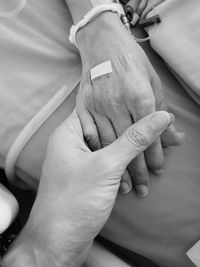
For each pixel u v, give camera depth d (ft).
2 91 1.53
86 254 1.40
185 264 1.42
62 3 1.63
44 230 1.34
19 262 1.35
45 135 1.50
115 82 1.38
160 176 1.44
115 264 1.44
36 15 1.60
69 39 1.56
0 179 1.74
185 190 1.42
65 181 1.33
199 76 1.44
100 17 1.49
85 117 1.42
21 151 1.51
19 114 1.52
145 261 1.54
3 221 1.33
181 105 1.53
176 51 1.47
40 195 1.38
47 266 1.34
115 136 1.41
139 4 1.58
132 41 1.46
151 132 1.28
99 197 1.29
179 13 1.49
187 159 1.45
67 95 1.53
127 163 1.30
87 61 1.47
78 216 1.31
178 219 1.41
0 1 1.61
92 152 1.34
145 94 1.35
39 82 1.54
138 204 1.43
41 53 1.56
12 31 1.58
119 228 1.47
